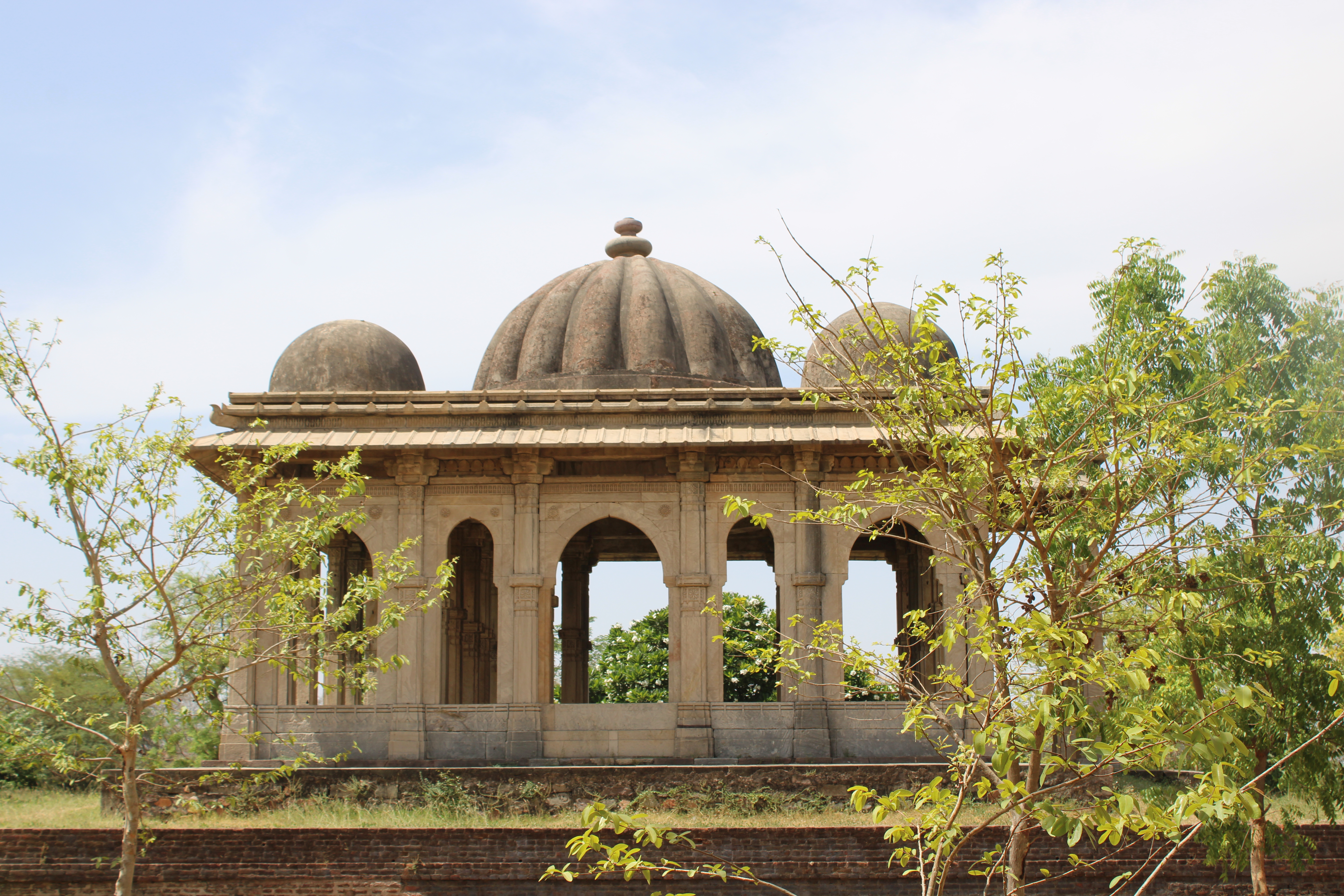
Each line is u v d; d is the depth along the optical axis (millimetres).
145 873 14055
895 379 9336
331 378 21203
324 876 14086
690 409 19734
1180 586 11141
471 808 16328
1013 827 8375
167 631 13477
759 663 10133
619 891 14117
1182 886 14141
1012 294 9016
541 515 19781
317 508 19172
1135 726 7570
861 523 19516
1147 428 9180
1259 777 7289
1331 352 13242
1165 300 13633
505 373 22875
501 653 19344
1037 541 8836
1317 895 14039
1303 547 11742
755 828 14227
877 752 18750
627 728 19078
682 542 19625
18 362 11211
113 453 11422
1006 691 7973
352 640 12641
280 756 18797
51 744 12312
